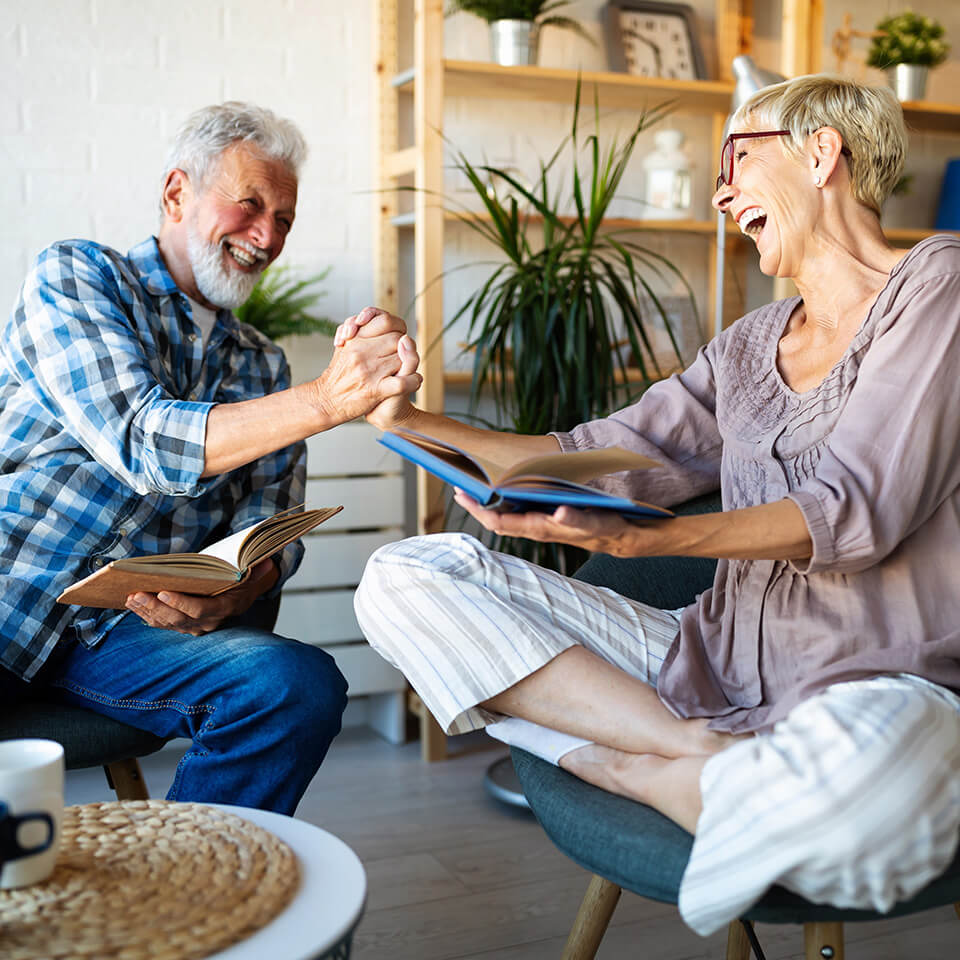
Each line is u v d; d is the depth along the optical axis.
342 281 2.92
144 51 2.68
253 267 1.83
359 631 2.63
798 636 1.25
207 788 1.50
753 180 1.37
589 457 1.11
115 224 2.68
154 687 1.53
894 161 1.34
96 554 1.63
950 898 1.03
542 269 2.36
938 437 1.19
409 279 2.96
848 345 1.33
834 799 0.95
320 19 2.84
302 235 2.87
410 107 2.94
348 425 2.60
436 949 1.70
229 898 0.85
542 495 1.02
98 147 2.65
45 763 0.88
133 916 0.82
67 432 1.61
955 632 1.20
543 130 3.00
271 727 1.48
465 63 2.56
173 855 0.92
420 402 2.57
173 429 1.50
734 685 1.30
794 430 1.34
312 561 2.57
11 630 1.55
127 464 1.52
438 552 1.39
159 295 1.76
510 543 2.38
